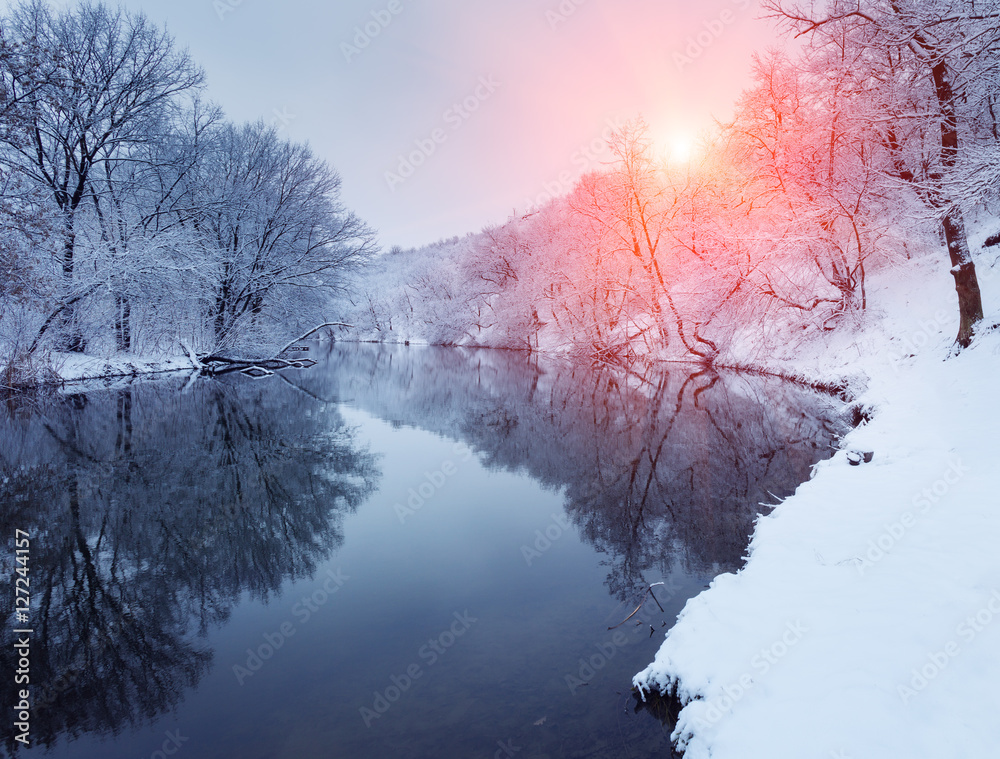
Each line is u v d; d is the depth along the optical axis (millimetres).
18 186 14344
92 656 4273
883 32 12078
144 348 22906
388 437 12109
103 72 19672
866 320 15203
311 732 3314
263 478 8938
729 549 5719
